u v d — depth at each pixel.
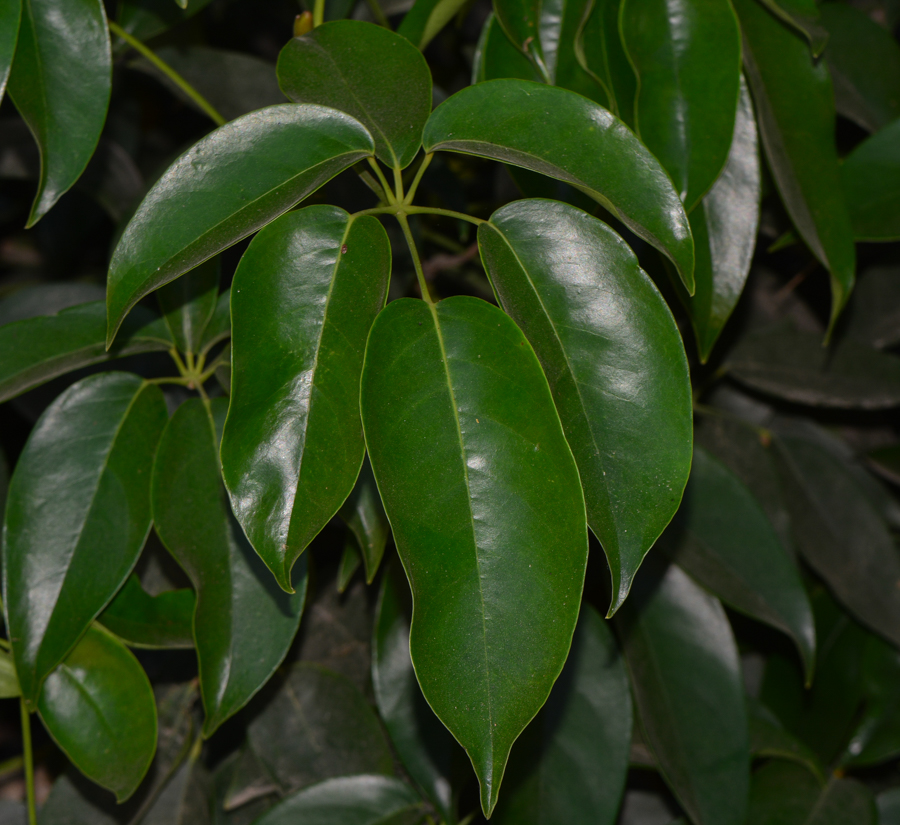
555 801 0.72
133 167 0.98
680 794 0.73
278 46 1.21
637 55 0.63
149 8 0.78
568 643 0.51
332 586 0.85
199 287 0.66
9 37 0.57
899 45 0.83
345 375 0.53
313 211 0.54
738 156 0.65
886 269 0.92
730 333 0.90
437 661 0.51
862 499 0.87
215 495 0.63
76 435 0.63
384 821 0.74
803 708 0.92
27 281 1.28
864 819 0.81
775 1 0.65
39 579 0.62
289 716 0.78
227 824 0.82
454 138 0.56
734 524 0.75
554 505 0.52
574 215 0.55
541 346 0.54
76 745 0.64
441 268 0.89
